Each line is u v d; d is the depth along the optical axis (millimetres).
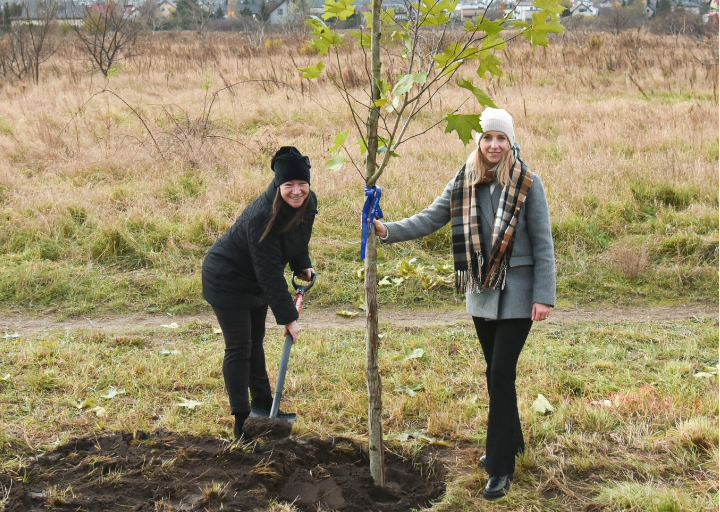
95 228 7414
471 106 13078
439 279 6633
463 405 4352
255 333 4012
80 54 21406
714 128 11445
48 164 9766
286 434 3807
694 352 5254
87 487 3436
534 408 4297
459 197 3541
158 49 21953
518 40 21672
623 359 5152
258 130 11781
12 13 25328
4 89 15992
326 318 6141
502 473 3420
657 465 3705
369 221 3289
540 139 10977
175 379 4695
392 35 3207
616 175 8797
